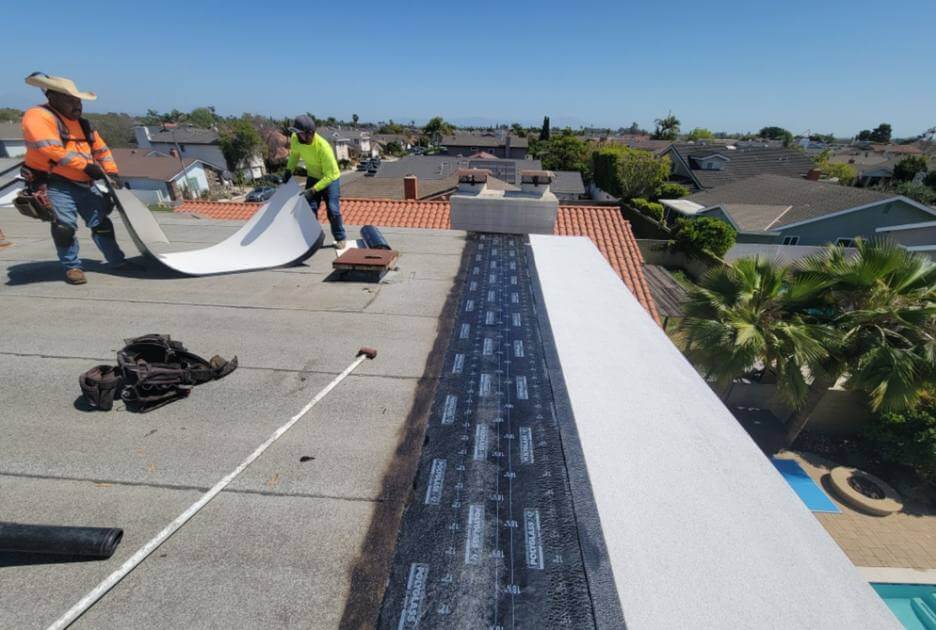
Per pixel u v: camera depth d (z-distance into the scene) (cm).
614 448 210
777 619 136
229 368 253
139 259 442
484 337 313
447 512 169
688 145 3316
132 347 235
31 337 285
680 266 1927
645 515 173
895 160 4438
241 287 387
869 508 766
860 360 716
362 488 178
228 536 154
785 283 809
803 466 856
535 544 158
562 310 366
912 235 1703
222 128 4647
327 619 130
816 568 153
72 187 353
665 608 138
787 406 914
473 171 700
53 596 133
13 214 658
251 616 130
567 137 4647
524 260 500
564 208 1014
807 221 1817
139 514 161
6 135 3522
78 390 234
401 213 1020
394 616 132
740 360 732
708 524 170
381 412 226
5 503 164
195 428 208
